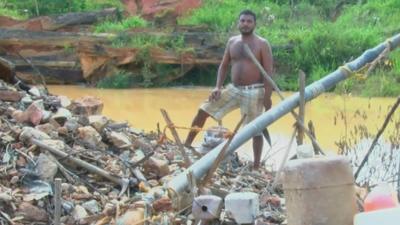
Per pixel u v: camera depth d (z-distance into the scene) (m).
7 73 8.96
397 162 8.04
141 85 24.59
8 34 25.03
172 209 5.61
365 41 25.09
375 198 4.53
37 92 8.51
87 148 6.99
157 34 25.27
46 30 26.84
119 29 26.95
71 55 25.14
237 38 8.60
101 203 6.00
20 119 7.23
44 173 6.14
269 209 6.15
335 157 4.56
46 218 5.62
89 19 27.67
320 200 4.46
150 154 6.85
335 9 31.80
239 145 6.54
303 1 32.59
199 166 6.10
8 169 6.17
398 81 19.58
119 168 6.62
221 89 8.66
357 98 18.31
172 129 6.59
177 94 22.11
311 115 14.77
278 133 12.20
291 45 25.17
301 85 6.77
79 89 23.70
